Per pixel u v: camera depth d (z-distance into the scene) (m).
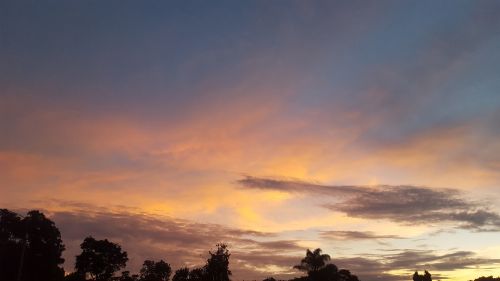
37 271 79.06
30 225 79.31
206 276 92.75
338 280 103.44
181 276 99.94
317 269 101.38
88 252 95.81
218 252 93.88
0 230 79.38
